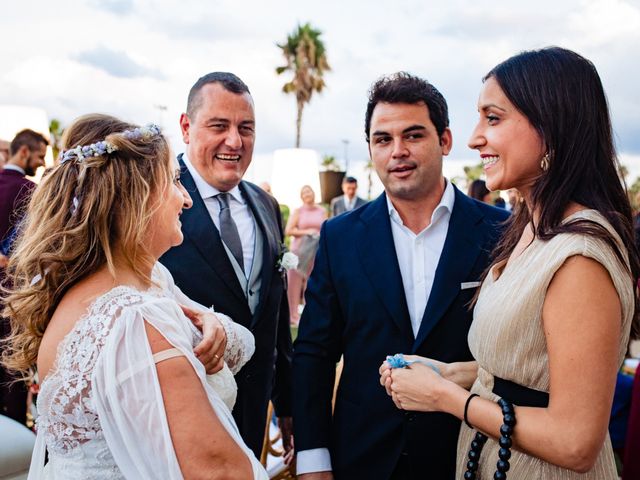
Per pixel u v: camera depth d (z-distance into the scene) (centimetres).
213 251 210
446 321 184
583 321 115
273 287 233
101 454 109
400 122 186
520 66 133
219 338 135
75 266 116
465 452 154
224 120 213
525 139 131
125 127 134
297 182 723
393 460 181
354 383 192
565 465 116
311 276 211
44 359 113
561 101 127
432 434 179
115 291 115
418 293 194
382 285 190
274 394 249
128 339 106
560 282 118
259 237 232
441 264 188
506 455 124
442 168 199
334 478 192
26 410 355
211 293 208
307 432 194
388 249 193
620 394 321
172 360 107
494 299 135
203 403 106
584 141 127
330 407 201
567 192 127
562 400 116
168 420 103
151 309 111
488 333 133
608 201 128
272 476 250
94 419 108
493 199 679
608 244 119
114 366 104
